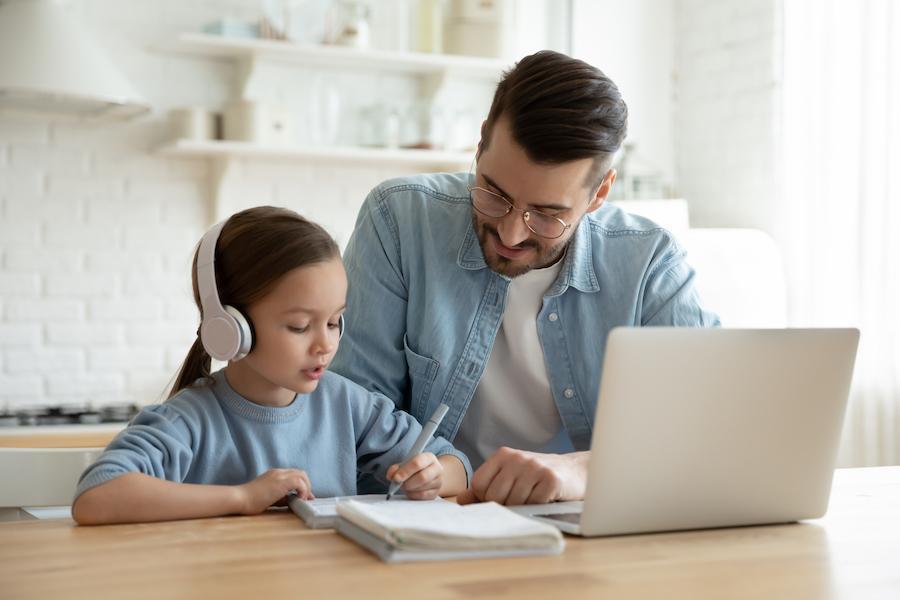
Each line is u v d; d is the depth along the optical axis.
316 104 3.68
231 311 1.38
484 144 1.54
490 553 1.06
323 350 1.43
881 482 1.62
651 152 4.36
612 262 1.75
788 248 3.81
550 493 1.34
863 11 3.49
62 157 3.54
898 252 3.38
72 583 0.94
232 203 3.74
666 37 4.38
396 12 3.93
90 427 3.07
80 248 3.57
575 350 1.74
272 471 1.35
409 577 0.97
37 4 3.25
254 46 3.55
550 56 1.51
